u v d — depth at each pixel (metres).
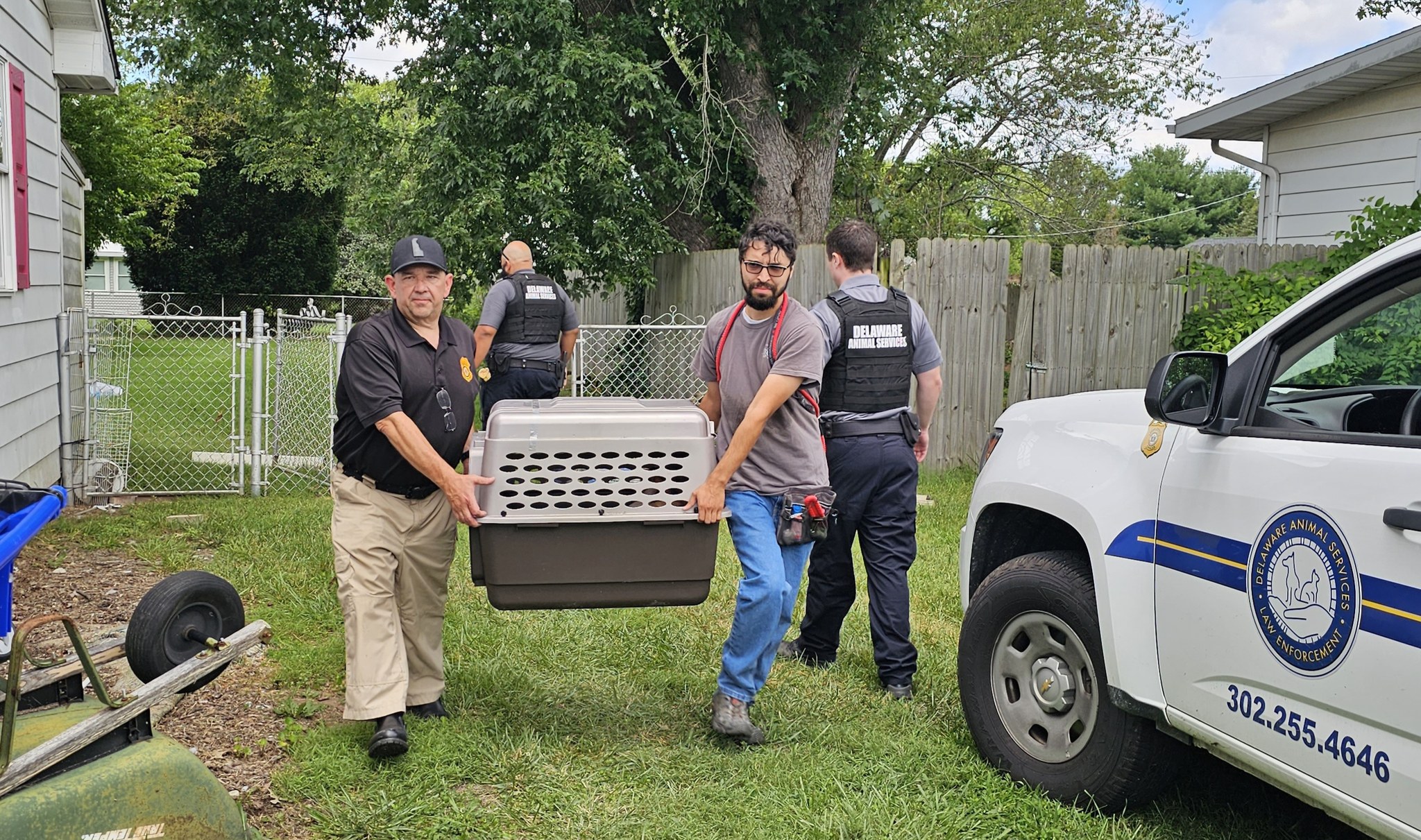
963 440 9.82
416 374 3.63
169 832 2.46
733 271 11.98
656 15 13.29
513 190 12.16
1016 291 10.41
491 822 3.24
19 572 5.88
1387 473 2.37
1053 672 3.44
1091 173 24.81
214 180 29.02
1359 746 2.38
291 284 30.28
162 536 6.75
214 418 11.34
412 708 3.98
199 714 3.96
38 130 7.82
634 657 4.73
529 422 3.39
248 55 14.47
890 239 22.39
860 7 13.43
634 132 13.13
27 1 7.48
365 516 3.67
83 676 3.03
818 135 13.70
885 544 4.39
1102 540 3.18
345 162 14.85
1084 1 21.06
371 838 3.13
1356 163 11.30
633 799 3.41
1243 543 2.71
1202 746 2.91
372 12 14.41
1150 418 3.22
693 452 3.47
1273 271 8.55
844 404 4.29
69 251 9.30
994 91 22.27
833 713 4.16
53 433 8.09
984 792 3.45
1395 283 2.69
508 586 3.45
